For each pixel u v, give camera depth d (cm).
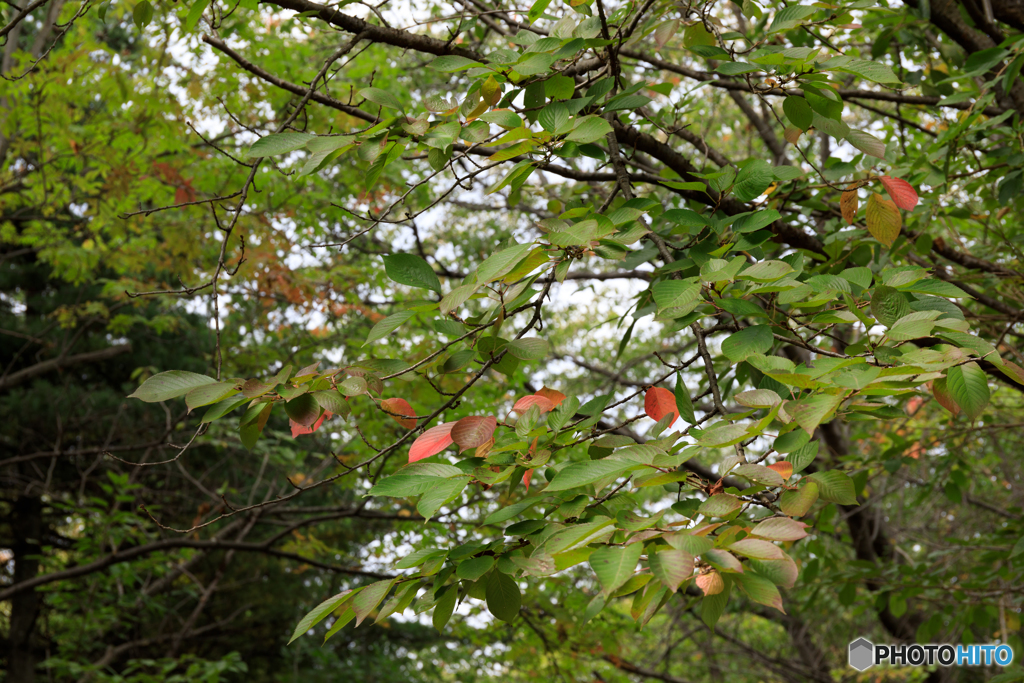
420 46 216
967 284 287
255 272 567
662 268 174
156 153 584
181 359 1107
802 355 330
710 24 206
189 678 620
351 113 231
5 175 606
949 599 367
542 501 149
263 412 155
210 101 507
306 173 167
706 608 125
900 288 150
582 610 563
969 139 304
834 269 241
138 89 529
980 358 124
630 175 233
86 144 563
